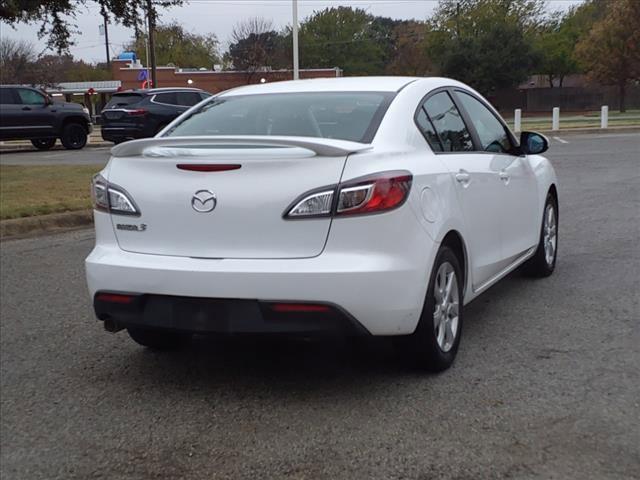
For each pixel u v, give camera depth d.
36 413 4.24
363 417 4.03
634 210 10.39
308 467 3.52
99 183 4.48
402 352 4.47
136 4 14.88
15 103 23.17
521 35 55.44
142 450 3.76
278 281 3.91
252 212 4.01
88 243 9.04
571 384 4.40
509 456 3.56
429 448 3.66
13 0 12.87
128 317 4.27
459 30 60.34
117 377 4.75
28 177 13.94
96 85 53.66
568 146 21.56
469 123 5.43
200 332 4.08
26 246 8.88
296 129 4.55
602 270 7.14
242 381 4.61
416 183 4.23
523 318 5.71
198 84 56.62
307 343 5.27
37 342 5.49
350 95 4.83
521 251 6.10
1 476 3.56
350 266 3.90
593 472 3.40
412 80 5.08
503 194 5.57
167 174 4.23
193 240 4.15
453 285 4.67
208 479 3.45
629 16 45.69
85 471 3.58
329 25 80.50
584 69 50.97
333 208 3.93
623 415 3.97
